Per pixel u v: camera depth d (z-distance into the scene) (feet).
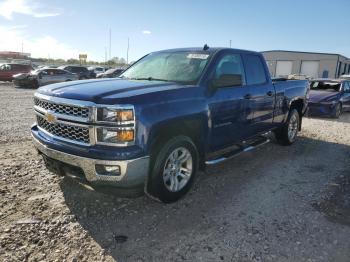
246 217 12.41
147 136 11.15
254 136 18.57
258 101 17.85
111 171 10.87
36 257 9.53
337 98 39.88
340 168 18.88
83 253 9.84
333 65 155.02
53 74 77.66
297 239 10.98
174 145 12.32
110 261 9.53
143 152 11.09
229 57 16.08
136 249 10.16
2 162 17.24
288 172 17.85
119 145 10.73
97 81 14.08
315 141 26.02
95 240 10.54
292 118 23.53
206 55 15.39
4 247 9.89
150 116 11.23
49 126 12.44
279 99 20.48
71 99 11.36
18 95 55.01
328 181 16.61
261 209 13.12
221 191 14.83
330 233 11.43
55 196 13.50
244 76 17.02
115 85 12.80
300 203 13.80
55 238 10.54
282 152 22.13
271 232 11.38
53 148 11.80
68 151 11.35
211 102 14.05
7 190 13.83
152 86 12.76
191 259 9.75
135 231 11.18
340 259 9.98
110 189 11.21
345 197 14.57
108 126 10.71
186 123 13.02
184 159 13.20
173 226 11.60
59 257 9.59
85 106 10.91
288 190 15.23
